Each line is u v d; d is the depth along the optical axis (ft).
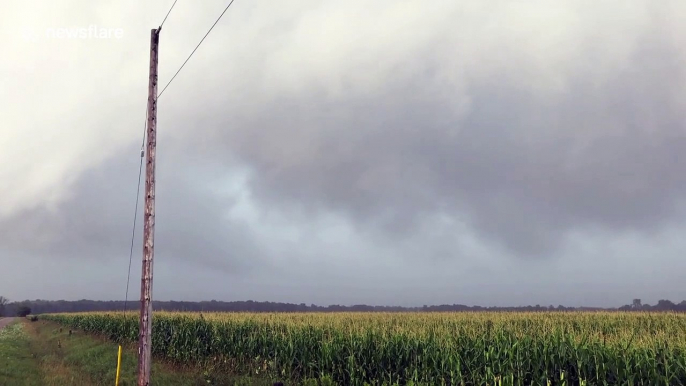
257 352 91.56
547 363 58.44
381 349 72.69
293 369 82.69
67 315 284.41
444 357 66.23
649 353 55.57
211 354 100.99
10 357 104.63
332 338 82.69
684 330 85.76
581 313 139.13
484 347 65.98
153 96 56.34
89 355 109.81
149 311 52.44
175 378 77.97
